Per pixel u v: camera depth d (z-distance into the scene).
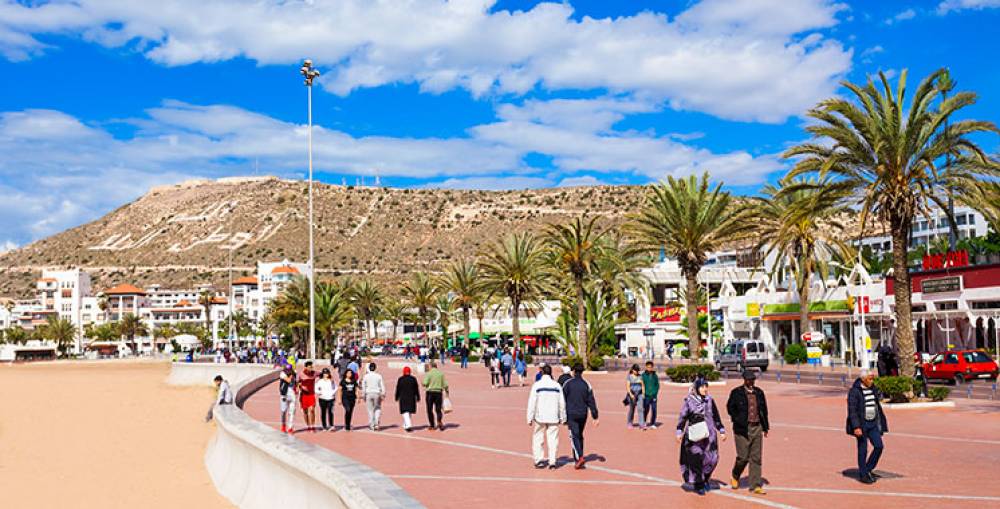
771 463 14.48
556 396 14.37
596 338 55.09
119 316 189.25
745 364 48.34
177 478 17.78
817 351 52.81
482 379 44.56
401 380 20.28
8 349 145.50
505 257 55.94
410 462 15.22
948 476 12.98
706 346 79.00
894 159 25.44
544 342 92.19
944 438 17.62
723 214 38.59
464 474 13.76
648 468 14.19
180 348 156.12
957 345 44.69
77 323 189.62
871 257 96.56
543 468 14.32
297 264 184.62
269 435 12.89
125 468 20.22
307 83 58.12
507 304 72.56
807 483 12.55
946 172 26.06
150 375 81.12
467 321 72.62
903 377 24.66
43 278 193.25
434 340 103.62
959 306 43.72
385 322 141.88
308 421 21.23
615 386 37.31
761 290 63.06
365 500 7.54
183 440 26.44
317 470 9.35
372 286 99.06
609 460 15.14
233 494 13.70
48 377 79.88
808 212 27.62
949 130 25.20
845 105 25.22
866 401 12.47
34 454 23.64
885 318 49.97
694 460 11.76
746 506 10.91
